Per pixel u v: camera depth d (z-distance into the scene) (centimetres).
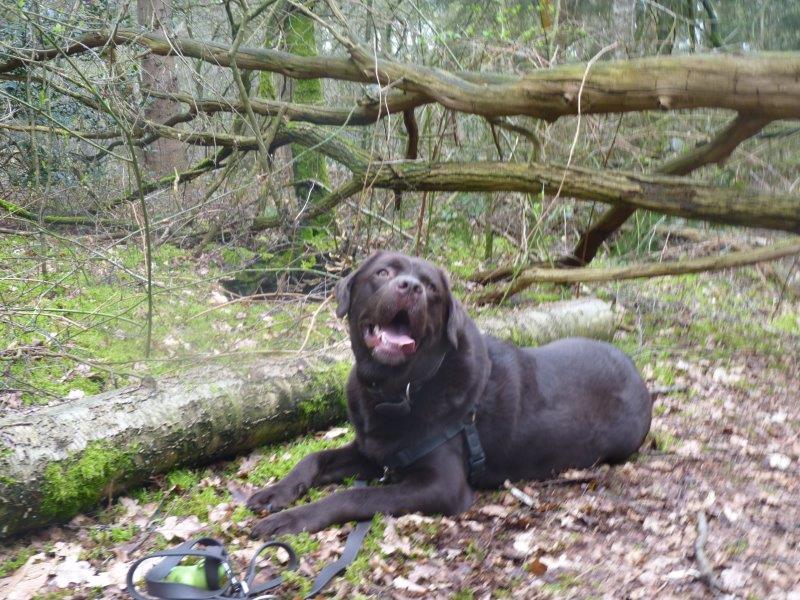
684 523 139
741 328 275
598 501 148
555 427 157
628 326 267
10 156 332
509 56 278
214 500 141
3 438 126
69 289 253
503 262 302
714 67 162
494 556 127
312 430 174
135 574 116
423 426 144
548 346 172
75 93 298
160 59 349
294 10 297
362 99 261
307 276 293
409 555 126
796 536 135
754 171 286
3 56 280
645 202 211
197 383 155
